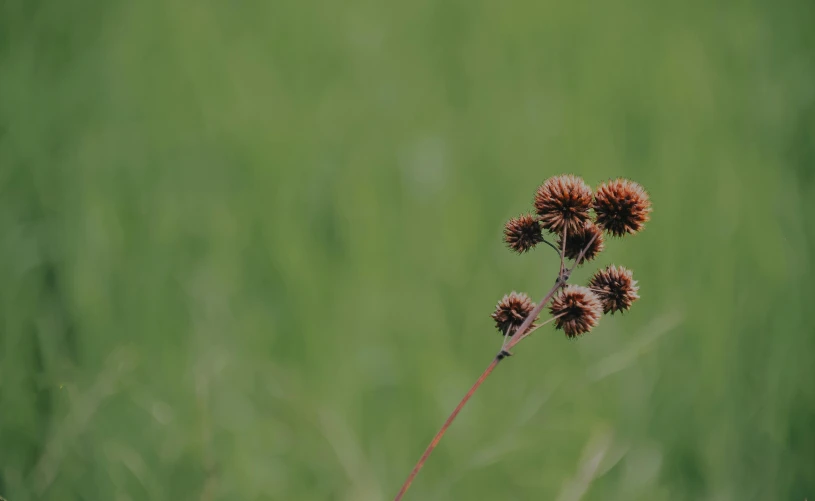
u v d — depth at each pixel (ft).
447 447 2.54
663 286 2.85
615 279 2.03
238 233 2.98
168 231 2.93
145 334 2.64
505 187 3.23
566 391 2.57
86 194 3.01
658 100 3.60
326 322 2.73
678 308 2.73
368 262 2.89
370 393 2.60
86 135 3.35
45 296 2.72
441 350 2.67
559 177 2.03
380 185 3.23
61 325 2.62
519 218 2.05
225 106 3.57
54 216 2.96
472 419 2.57
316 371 2.61
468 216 3.09
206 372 2.55
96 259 2.79
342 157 3.36
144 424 2.51
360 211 3.05
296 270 2.82
